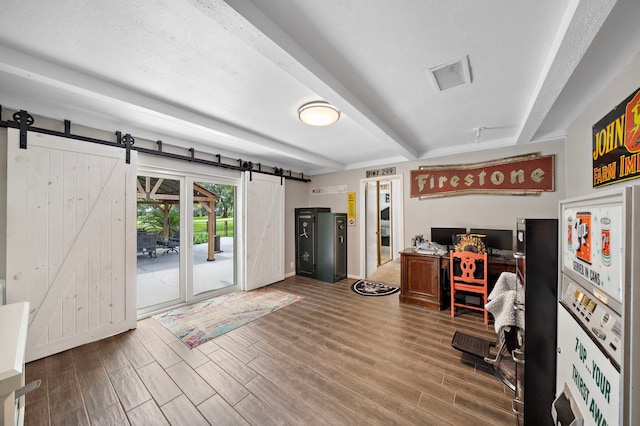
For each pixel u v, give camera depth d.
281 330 2.84
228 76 1.90
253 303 3.72
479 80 1.96
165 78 1.92
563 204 1.18
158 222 3.71
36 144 2.30
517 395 1.57
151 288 3.73
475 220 3.79
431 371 2.07
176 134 3.27
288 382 1.95
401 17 1.33
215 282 4.24
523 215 3.44
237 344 2.53
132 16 1.31
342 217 5.16
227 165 4.11
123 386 1.91
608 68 1.81
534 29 1.41
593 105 2.28
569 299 1.08
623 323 0.68
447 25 1.39
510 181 3.51
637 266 0.67
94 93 1.92
